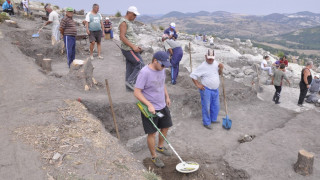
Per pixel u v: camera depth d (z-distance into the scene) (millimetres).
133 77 6625
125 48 6164
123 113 6070
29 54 10125
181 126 6605
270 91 9820
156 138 5754
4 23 13250
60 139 3865
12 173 2992
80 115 4875
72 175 3088
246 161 4750
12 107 4844
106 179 3148
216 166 4852
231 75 10945
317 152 5020
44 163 3240
